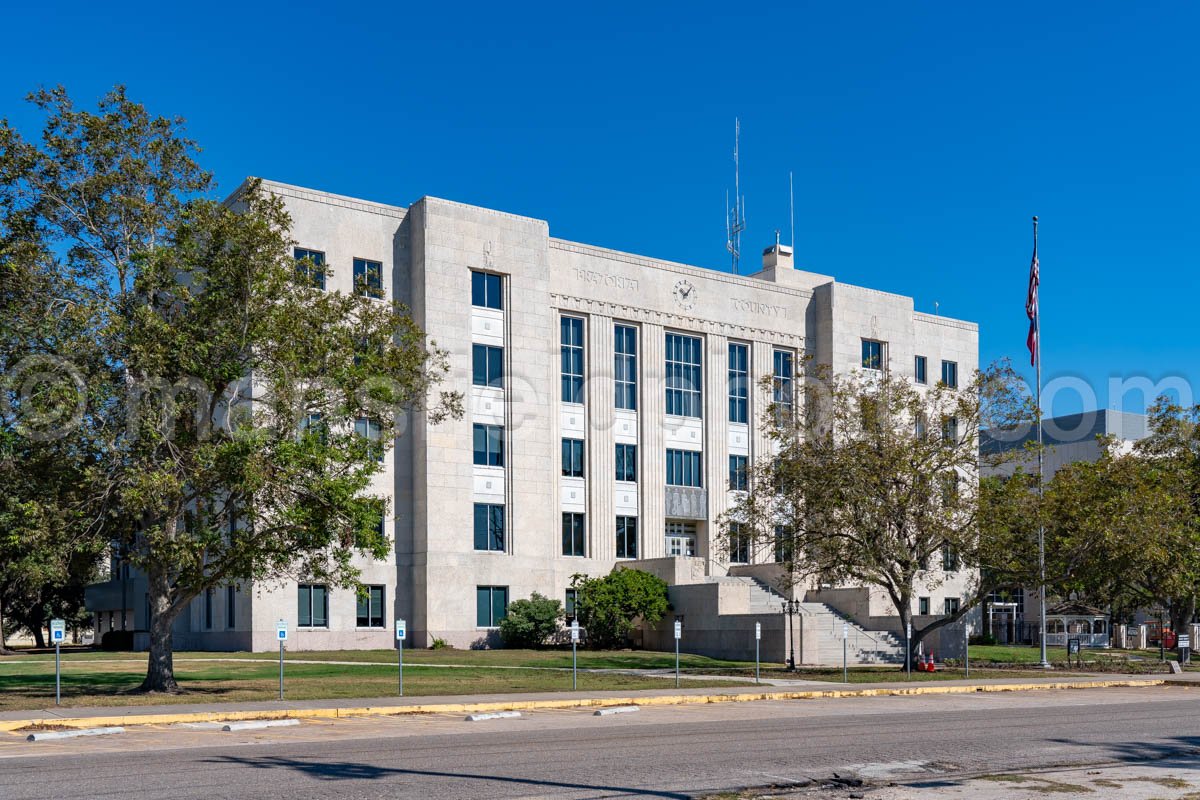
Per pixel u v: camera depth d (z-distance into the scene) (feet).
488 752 54.85
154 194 87.97
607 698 83.97
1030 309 148.25
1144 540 124.26
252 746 57.62
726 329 189.47
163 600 86.38
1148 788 44.29
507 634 156.04
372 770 48.37
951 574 150.20
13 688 90.79
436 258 158.51
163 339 81.82
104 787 43.42
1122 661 151.23
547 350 168.66
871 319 202.08
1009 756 54.65
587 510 172.45
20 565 103.30
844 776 47.37
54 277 82.74
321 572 88.94
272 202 87.86
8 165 83.15
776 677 112.27
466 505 158.40
